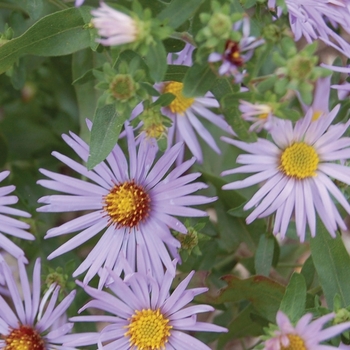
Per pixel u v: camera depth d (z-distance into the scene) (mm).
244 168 353
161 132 340
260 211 353
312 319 348
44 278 381
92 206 362
